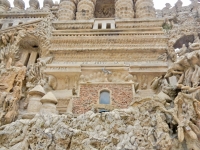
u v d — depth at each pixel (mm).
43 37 11883
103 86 9414
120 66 10188
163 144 5988
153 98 7340
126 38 11438
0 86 9359
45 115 7152
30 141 6531
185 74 8180
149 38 11375
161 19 12234
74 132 6473
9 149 6438
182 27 12570
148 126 6656
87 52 11281
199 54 7957
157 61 10812
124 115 6898
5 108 8438
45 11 14586
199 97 7102
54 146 6301
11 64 11250
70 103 8844
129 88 9320
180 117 6672
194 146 6094
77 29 12227
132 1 15539
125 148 5945
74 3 15703
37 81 10352
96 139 6270
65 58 11328
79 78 10055
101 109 8406
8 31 12445
